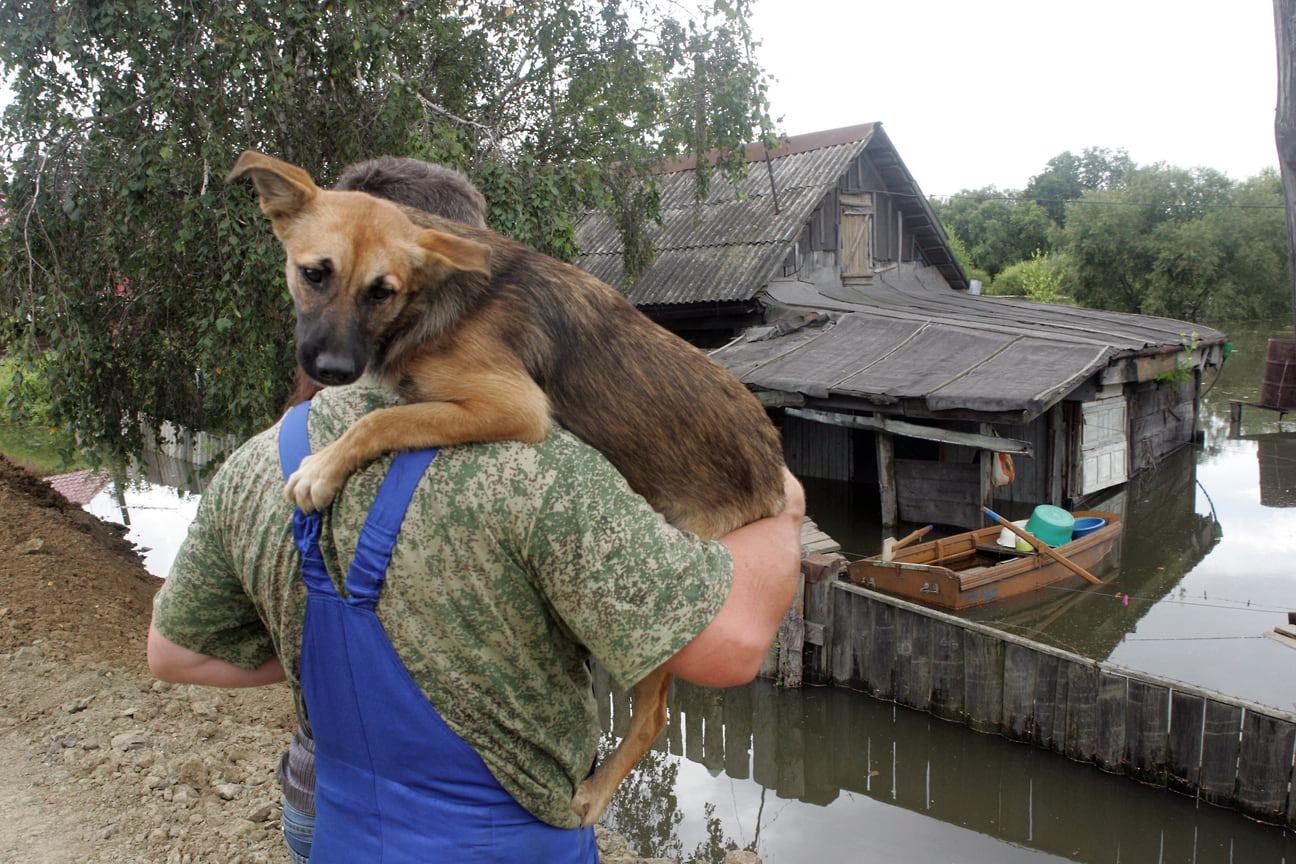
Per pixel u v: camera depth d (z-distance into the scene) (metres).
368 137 9.21
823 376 13.63
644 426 1.84
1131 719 6.92
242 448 1.54
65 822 4.18
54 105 8.01
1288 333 40.22
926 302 18.39
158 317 9.53
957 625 7.84
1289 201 6.30
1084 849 6.68
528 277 1.83
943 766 7.92
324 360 1.64
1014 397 11.52
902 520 14.18
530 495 1.31
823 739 8.62
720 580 1.44
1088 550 11.29
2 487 9.89
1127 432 16.59
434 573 1.30
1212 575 11.97
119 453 9.70
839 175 17.64
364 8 8.73
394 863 1.38
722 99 12.91
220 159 7.86
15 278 8.45
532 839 1.45
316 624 1.38
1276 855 6.27
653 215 14.25
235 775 4.75
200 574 1.52
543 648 1.39
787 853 6.57
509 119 12.16
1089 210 44.03
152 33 7.85
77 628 6.74
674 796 7.51
